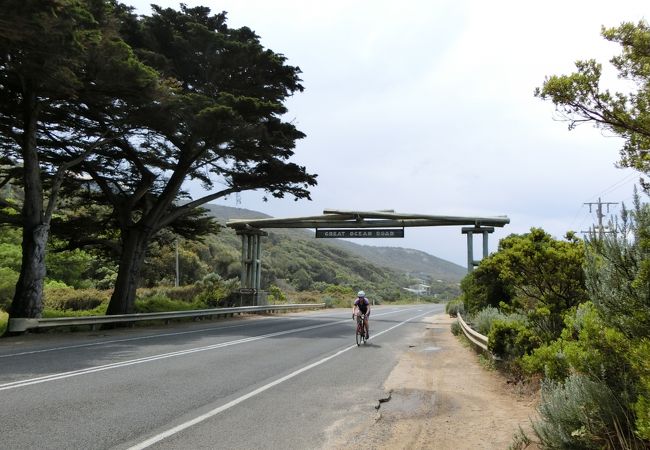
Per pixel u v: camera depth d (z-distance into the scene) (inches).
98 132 824.9
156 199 1048.2
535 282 444.5
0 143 792.9
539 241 448.8
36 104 699.4
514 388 337.1
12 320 637.9
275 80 989.8
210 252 3735.2
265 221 1327.5
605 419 177.5
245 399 288.8
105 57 639.1
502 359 411.2
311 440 216.4
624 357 174.7
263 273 4030.5
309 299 2012.8
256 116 882.1
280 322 993.5
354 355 508.7
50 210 741.3
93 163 912.3
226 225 1359.5
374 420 254.7
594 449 177.8
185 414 249.9
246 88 983.6
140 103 744.3
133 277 940.6
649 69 186.5
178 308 1146.7
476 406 290.7
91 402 267.3
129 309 925.8
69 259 2071.9
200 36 884.6
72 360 420.5
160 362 417.1
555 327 399.5
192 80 967.6
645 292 164.4
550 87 194.5
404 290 6491.1
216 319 1075.3
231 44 900.0
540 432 198.7
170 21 938.1
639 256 168.6
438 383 362.3
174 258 2640.3
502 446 214.2
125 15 842.8
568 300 429.4
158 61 848.9
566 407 188.5
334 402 291.4
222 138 847.7
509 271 450.9
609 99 189.5
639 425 145.6
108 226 1059.9
